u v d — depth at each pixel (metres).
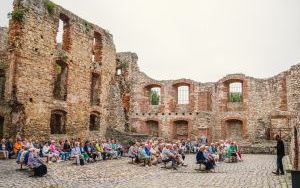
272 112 32.47
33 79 21.80
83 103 26.23
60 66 26.08
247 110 33.34
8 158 18.48
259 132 32.59
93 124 28.45
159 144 20.95
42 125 22.19
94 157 19.62
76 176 13.44
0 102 20.69
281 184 11.62
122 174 14.42
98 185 11.41
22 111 20.84
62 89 24.86
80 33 26.39
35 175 12.98
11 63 20.75
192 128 34.19
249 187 11.08
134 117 36.19
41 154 19.88
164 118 35.41
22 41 21.12
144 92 36.69
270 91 33.00
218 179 13.02
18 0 21.50
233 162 20.38
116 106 30.91
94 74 28.39
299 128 13.29
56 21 24.03
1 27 27.59
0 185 10.85
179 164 18.02
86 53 26.97
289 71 32.09
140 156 18.08
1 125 21.03
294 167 14.82
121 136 28.64
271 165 18.36
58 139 23.31
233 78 34.19
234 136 34.19
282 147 14.38
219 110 34.41
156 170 16.20
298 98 31.06
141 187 11.07
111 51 30.69
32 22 21.94
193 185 11.51
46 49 22.94
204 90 35.28
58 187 10.90
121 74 34.47
